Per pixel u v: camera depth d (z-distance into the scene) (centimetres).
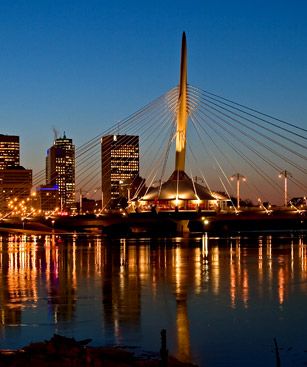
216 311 5738
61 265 10775
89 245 17600
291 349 4341
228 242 18912
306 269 9725
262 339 4622
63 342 4134
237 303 6188
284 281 8056
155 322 5209
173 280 8238
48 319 5316
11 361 3625
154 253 13875
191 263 11050
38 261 11750
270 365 3969
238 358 4119
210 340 4584
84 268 10156
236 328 4991
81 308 5872
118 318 5378
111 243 18625
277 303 6175
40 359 3641
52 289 7300
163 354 3494
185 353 4234
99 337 4634
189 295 6762
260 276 8706
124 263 11144
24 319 5316
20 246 17350
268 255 12975
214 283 7850
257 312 5672
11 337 4631
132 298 6556
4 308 5872
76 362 3594
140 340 4547
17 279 8444
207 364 3988
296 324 5138
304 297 6575
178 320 5294
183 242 19012
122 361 3762
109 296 6706
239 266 10356
